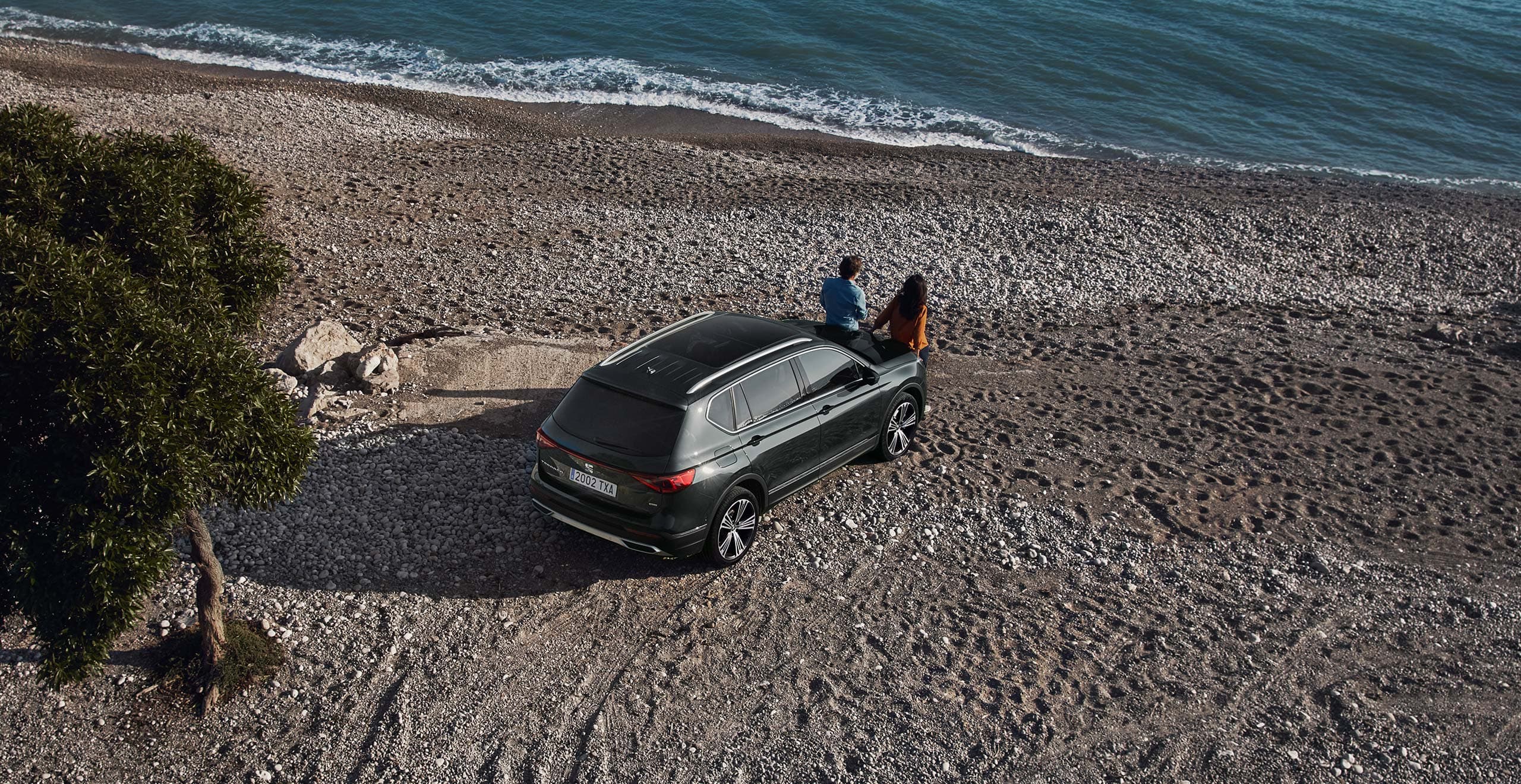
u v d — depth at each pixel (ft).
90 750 21.21
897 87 96.63
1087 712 22.18
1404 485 31.91
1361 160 81.76
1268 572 27.32
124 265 20.01
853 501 29.89
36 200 19.76
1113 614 25.48
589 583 25.99
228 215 23.15
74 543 17.98
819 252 53.93
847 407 29.14
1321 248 57.88
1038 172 74.13
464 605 25.11
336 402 34.73
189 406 18.53
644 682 22.81
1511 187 76.54
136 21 114.42
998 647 24.13
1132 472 32.22
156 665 23.18
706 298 47.09
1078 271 52.70
